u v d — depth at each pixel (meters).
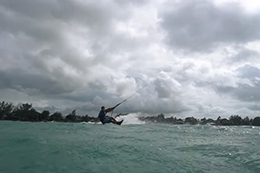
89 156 6.40
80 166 5.56
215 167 6.43
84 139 8.74
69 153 6.48
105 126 15.76
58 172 5.04
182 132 13.39
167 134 12.20
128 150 7.48
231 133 14.04
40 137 8.38
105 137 9.79
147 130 13.91
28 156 5.95
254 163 6.92
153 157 6.94
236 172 6.10
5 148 6.51
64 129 11.78
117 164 6.00
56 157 6.04
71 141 8.07
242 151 8.38
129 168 5.79
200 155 7.61
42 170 5.08
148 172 5.63
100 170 5.44
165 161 6.64
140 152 7.37
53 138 8.41
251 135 13.23
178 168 6.14
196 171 6.02
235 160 7.20
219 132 14.29
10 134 8.64
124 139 9.55
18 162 5.46
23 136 8.30
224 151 8.30
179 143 9.42
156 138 10.47
